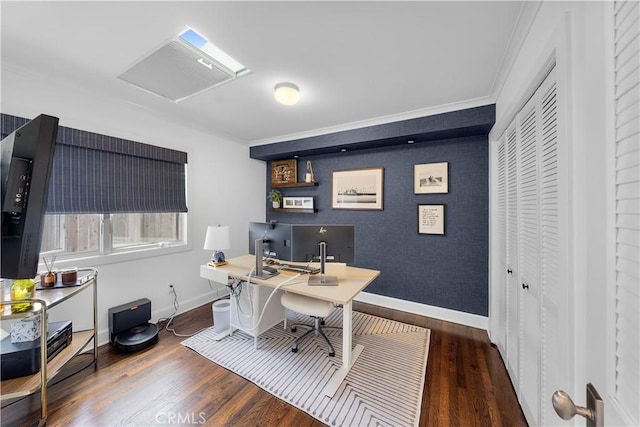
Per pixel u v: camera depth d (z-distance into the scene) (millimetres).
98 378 1849
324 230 2148
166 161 2844
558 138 906
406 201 3117
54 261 2033
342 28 1436
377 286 3299
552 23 1039
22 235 817
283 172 4016
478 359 2104
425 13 1319
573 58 811
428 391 1738
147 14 1338
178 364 2023
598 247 558
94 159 2260
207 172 3295
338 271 2402
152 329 2406
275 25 1414
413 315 2996
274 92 2188
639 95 440
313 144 3355
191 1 1247
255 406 1609
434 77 1961
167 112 2701
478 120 2340
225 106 2541
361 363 2037
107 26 1432
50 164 862
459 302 2818
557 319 1066
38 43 1583
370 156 3357
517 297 1657
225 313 2520
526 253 1494
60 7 1282
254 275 2230
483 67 1818
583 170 770
